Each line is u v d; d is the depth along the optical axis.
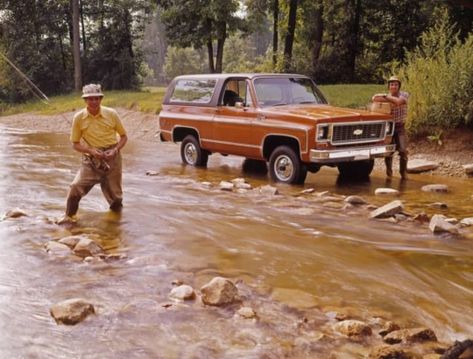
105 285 5.32
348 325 4.35
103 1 47.91
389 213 8.10
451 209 8.82
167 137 13.52
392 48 35.09
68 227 7.42
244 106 11.42
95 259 6.04
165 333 4.32
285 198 9.41
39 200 9.06
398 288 5.38
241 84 11.67
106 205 8.70
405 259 6.24
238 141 11.55
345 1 34.31
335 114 10.39
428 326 4.56
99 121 7.96
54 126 26.17
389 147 10.87
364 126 10.56
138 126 22.12
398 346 4.11
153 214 8.16
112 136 8.12
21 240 6.75
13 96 47.69
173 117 13.22
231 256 6.27
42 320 4.54
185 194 9.68
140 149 16.70
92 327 4.41
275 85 11.62
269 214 8.26
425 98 13.44
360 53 36.38
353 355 4.00
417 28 33.78
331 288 5.35
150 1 40.38
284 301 4.99
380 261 6.17
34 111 35.00
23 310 4.72
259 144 11.09
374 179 11.59
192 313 4.69
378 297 5.14
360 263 6.09
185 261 6.07
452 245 6.78
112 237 6.97
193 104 12.74
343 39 35.41
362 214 8.34
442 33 14.90
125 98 28.58
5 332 4.31
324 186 10.70
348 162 10.85
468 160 12.38
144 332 4.33
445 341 4.31
